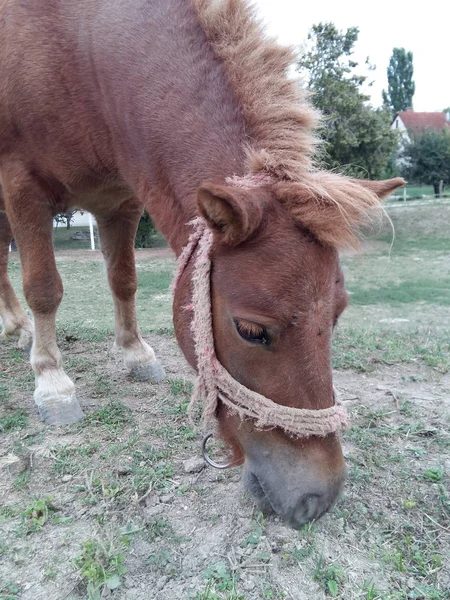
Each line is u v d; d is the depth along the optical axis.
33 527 2.08
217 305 1.73
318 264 1.58
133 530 2.05
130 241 3.47
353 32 14.55
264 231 1.59
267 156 1.74
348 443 2.72
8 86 2.71
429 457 2.62
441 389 3.50
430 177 26.00
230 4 2.11
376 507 2.21
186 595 1.75
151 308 6.77
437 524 2.10
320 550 1.95
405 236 15.12
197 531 2.07
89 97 2.56
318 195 1.59
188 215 2.05
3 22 2.80
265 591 1.75
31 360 3.11
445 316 5.94
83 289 8.44
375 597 1.73
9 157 2.86
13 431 2.88
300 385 1.60
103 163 2.70
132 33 2.34
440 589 1.77
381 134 14.87
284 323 1.56
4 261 4.41
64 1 2.64
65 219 21.52
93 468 2.50
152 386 3.53
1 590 1.78
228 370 1.75
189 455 2.62
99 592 1.75
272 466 1.68
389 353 4.16
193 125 2.06
